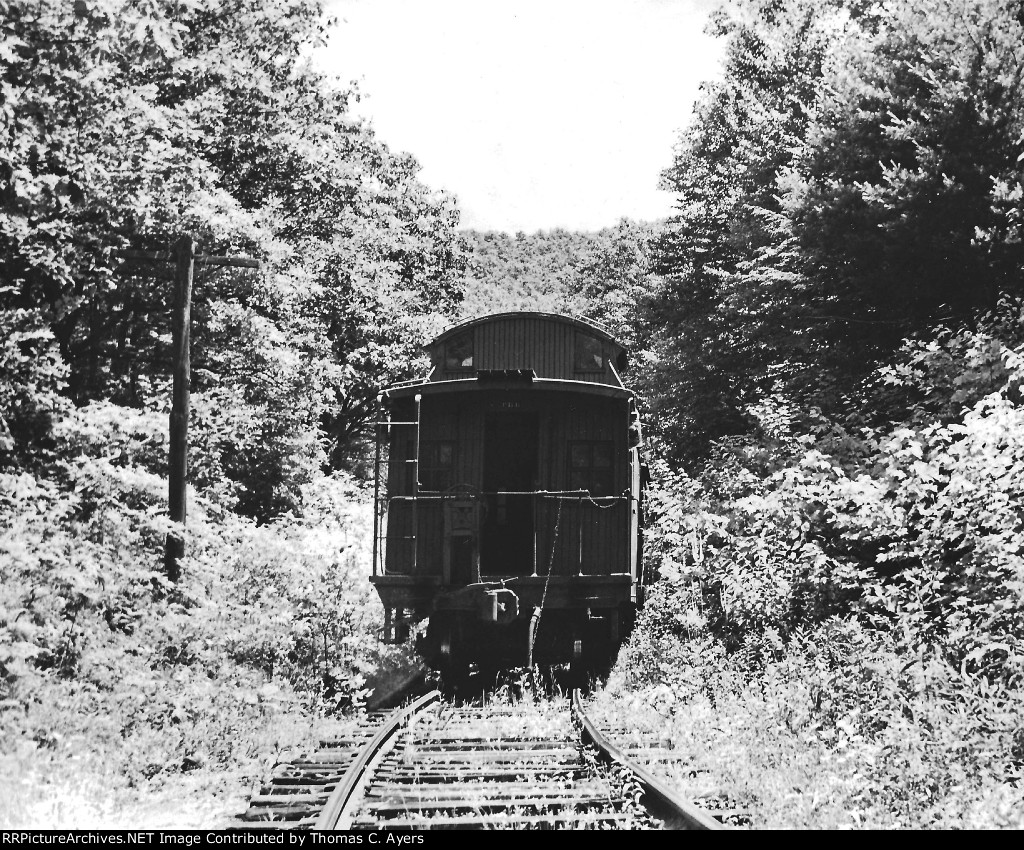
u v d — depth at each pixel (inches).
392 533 622.8
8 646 360.2
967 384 500.4
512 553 690.8
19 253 546.0
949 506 396.2
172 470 504.1
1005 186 576.7
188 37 783.1
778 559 522.6
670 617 665.0
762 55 1114.1
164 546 535.5
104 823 261.9
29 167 531.5
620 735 402.0
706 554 659.4
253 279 722.8
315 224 1177.4
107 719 352.8
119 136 570.9
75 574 424.2
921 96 651.5
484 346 642.2
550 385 601.6
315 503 922.1
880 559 437.1
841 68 747.4
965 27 628.4
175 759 340.8
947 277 628.1
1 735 315.0
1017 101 607.2
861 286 666.2
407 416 632.4
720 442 887.1
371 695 555.8
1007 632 349.1
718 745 364.5
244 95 872.9
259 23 908.0
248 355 772.0
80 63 512.4
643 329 1654.8
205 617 475.8
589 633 621.9
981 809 247.0
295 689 495.5
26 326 545.6
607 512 613.3
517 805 286.7
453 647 604.4
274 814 278.5
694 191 1184.2
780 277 745.6
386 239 1396.4
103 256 588.7
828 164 724.0
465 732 432.5
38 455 549.0
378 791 306.5
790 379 776.3
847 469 519.5
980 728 297.9
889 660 363.9
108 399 669.3
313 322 1077.1
